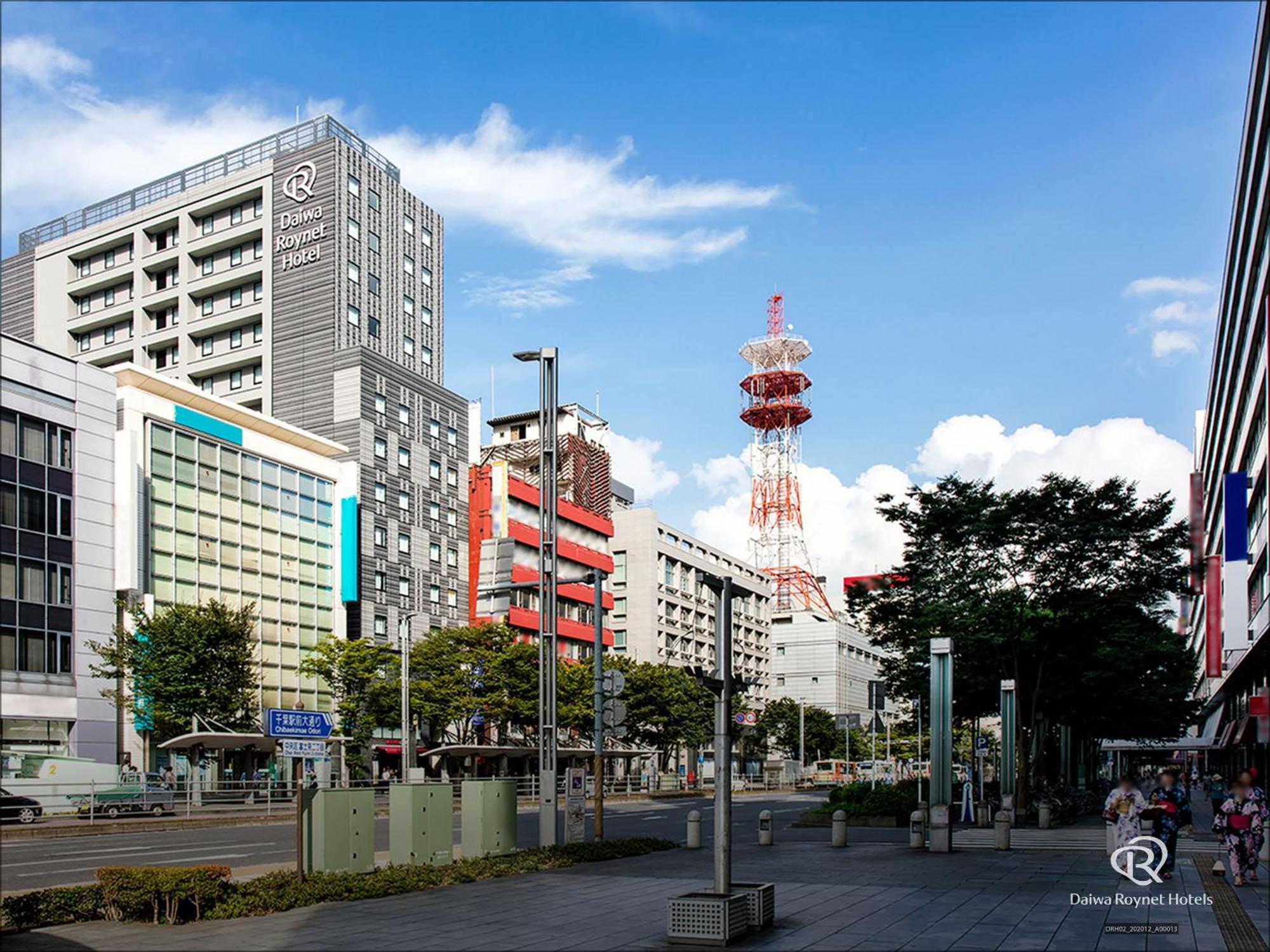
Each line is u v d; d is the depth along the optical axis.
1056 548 32.62
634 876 19.42
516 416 106.69
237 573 58.16
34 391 46.41
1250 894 16.61
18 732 44.09
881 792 38.19
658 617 108.56
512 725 69.62
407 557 73.62
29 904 13.58
